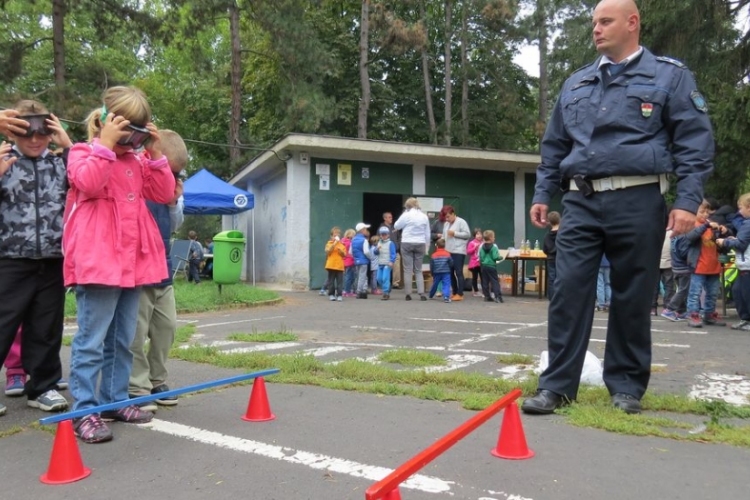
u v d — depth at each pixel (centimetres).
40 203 415
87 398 359
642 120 384
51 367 438
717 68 1459
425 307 1172
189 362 586
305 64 2494
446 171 1781
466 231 1354
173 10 2230
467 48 3131
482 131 3244
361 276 1376
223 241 1154
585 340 407
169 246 437
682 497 267
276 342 716
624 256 395
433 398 436
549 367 409
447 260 1312
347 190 1658
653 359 594
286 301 1281
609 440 340
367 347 675
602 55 404
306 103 2444
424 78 3019
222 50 3684
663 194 394
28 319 430
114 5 2108
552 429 360
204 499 272
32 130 404
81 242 350
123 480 296
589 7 2548
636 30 391
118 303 380
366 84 2645
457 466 303
